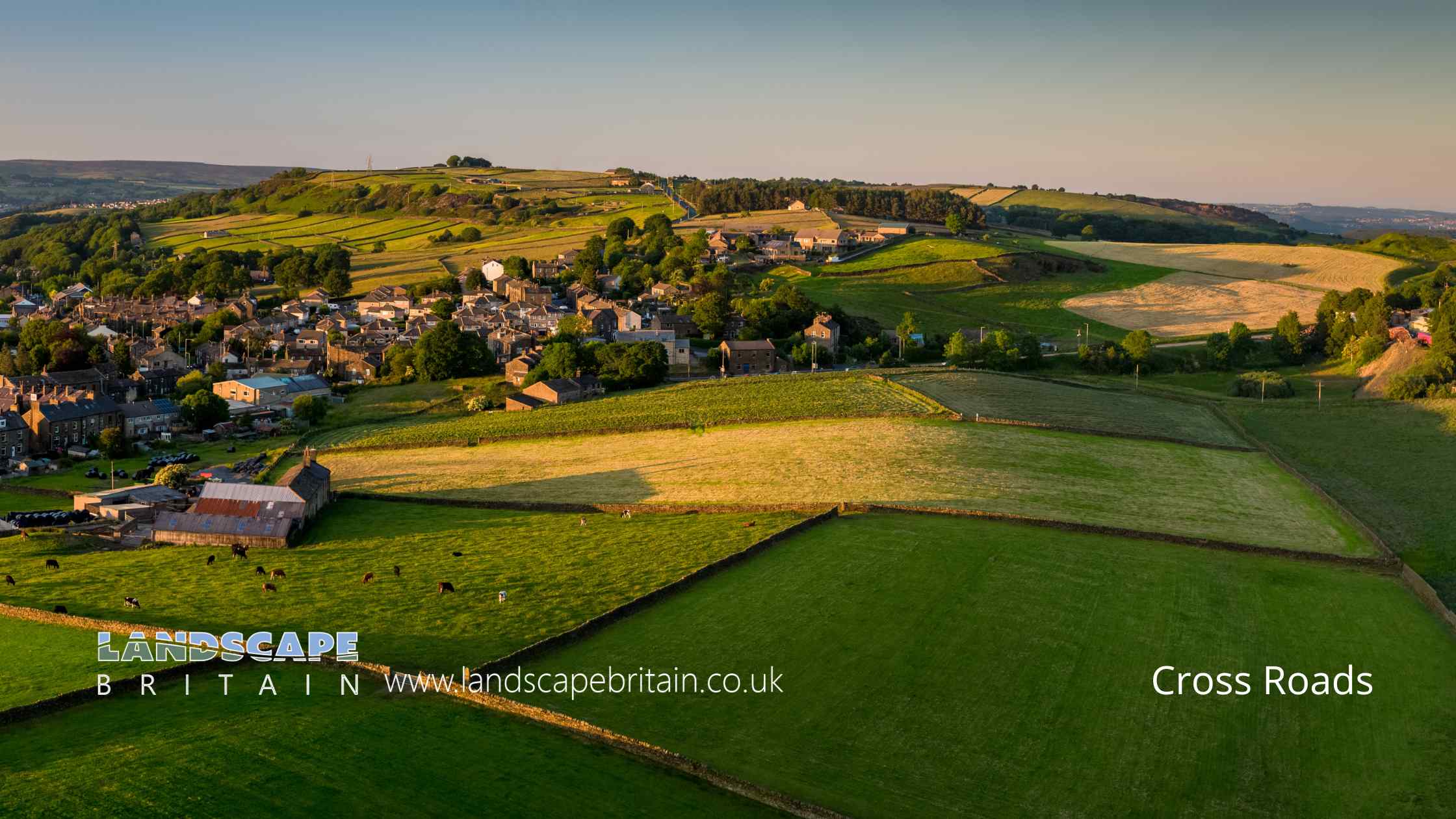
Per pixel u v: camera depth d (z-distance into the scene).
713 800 60.59
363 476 151.75
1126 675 76.00
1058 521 111.62
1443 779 63.19
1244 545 105.06
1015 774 63.12
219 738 67.06
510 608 92.06
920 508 117.88
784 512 120.25
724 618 86.69
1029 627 84.06
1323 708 71.50
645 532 115.75
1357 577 97.75
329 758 64.56
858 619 85.81
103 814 58.50
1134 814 59.34
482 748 65.94
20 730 68.88
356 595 98.19
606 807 59.56
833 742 66.62
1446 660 79.19
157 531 122.81
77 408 190.25
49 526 133.00
